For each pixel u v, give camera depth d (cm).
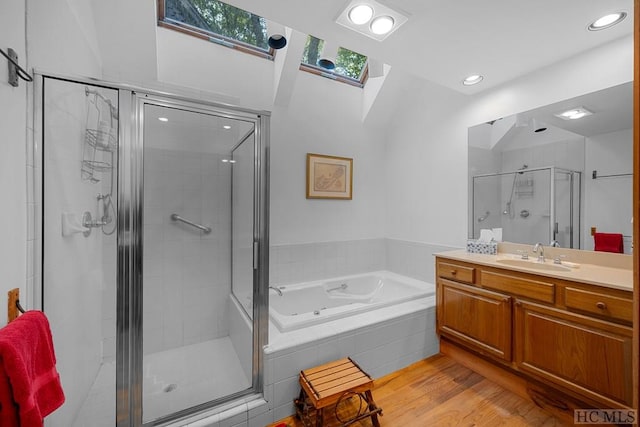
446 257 224
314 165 299
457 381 193
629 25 158
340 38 171
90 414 151
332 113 311
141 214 153
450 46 179
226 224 239
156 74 221
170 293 215
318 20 155
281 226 284
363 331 190
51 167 132
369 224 339
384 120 339
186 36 238
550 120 202
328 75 307
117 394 141
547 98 204
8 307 101
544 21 154
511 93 225
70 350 146
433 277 289
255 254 172
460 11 147
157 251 209
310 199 300
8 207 102
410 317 215
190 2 232
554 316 158
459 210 266
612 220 175
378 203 346
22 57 113
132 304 148
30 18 118
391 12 148
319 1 140
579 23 156
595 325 141
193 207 224
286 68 255
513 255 221
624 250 170
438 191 287
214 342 230
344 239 322
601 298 138
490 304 190
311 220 301
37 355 85
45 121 127
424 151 301
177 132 212
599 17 151
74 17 159
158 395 167
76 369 150
